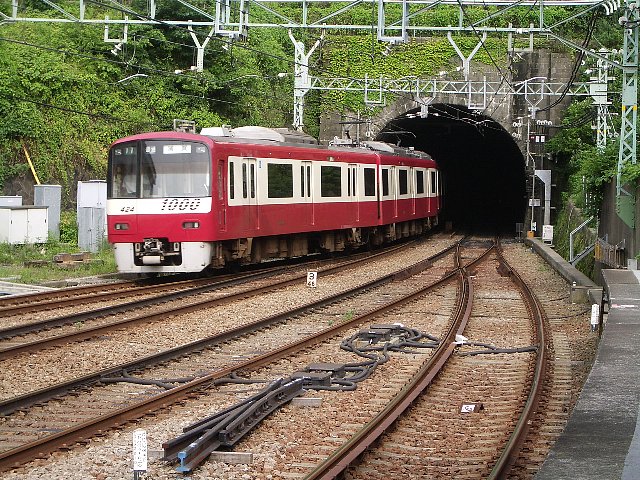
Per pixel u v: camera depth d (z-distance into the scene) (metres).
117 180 24.69
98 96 37.50
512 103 51.34
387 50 51.66
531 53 51.19
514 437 9.35
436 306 21.22
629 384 9.79
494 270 31.94
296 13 54.16
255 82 47.12
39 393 11.12
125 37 25.45
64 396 11.41
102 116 35.38
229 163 25.28
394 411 10.67
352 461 8.62
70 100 36.16
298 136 31.41
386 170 39.16
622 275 21.98
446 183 75.56
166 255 24.47
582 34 53.28
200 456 8.66
